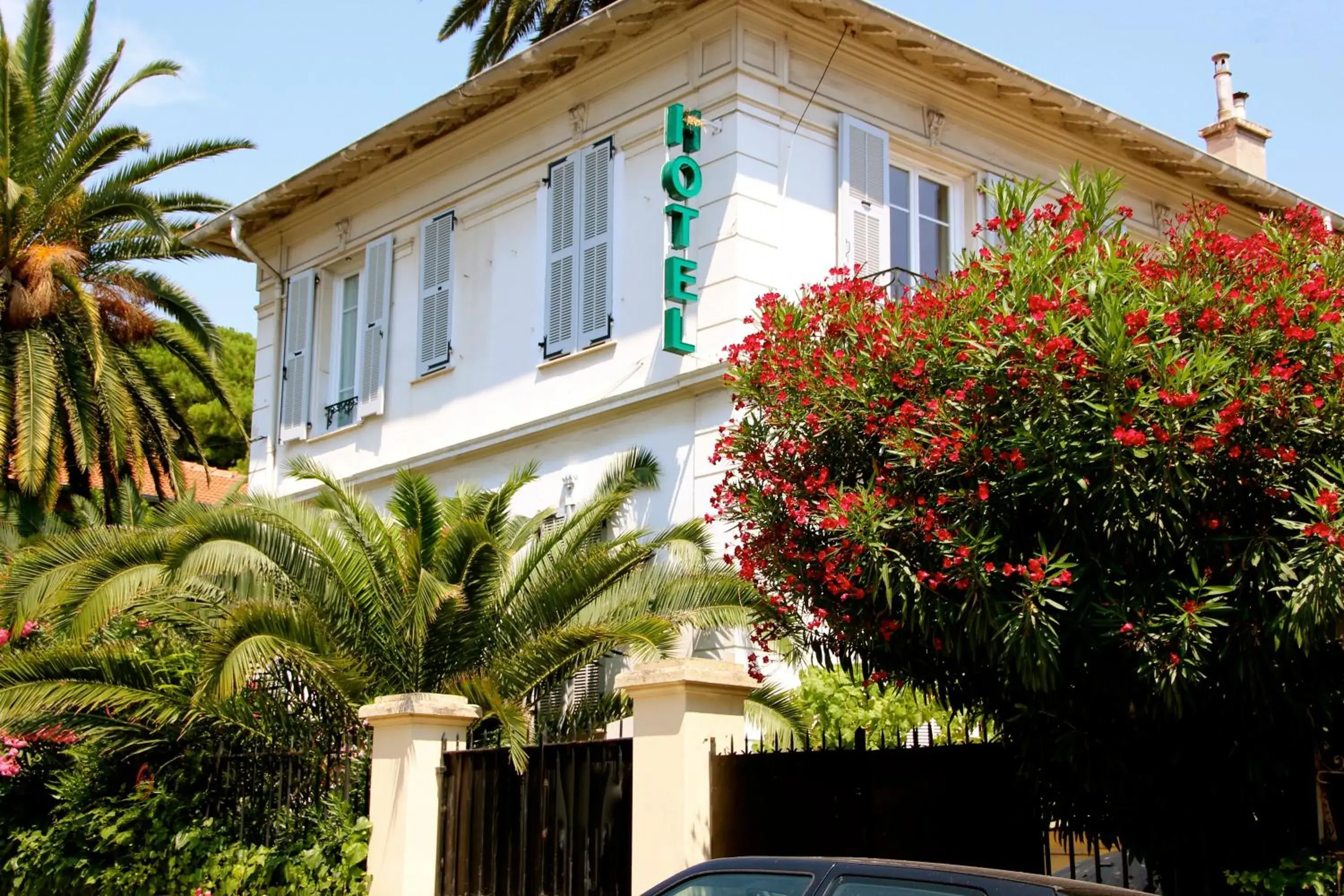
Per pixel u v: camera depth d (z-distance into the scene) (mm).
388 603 12164
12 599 12875
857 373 7559
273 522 12047
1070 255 7141
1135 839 7277
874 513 6945
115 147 21531
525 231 16594
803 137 14680
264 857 10875
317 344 19453
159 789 12086
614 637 10891
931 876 5316
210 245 20875
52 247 20047
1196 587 6297
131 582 11414
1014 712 7434
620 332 15141
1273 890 6496
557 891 9219
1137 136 16641
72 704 11586
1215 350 6453
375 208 18891
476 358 16938
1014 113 16516
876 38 15094
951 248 16047
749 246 13938
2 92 20109
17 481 19719
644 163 15234
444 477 17078
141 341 22094
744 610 11414
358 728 11812
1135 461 6316
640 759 8711
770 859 5867
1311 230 7047
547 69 16125
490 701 10727
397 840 10172
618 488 13703
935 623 6938
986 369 6785
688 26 14773
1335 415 6262
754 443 8078
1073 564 6457
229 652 10750
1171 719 6887
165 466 21891
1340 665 6715
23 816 13406
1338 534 5840
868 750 8148
